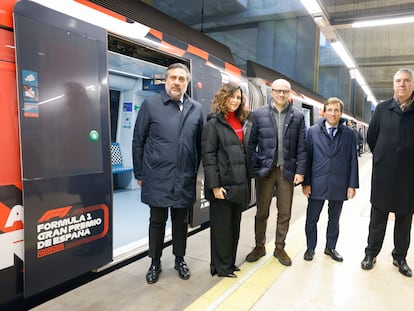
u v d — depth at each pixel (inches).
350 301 90.6
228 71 173.8
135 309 84.2
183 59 136.9
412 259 121.4
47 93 80.7
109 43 122.3
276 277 104.3
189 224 141.2
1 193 72.3
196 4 538.0
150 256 99.7
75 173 87.0
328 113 114.3
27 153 76.0
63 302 86.7
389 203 106.1
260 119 113.8
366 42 689.6
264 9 551.5
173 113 96.5
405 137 104.0
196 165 102.0
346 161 115.0
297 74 570.3
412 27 607.8
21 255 76.5
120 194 218.5
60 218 83.2
